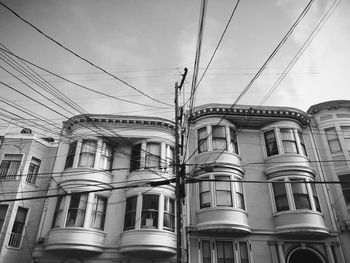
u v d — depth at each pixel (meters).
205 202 18.17
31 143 21.09
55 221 18.38
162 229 17.86
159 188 19.05
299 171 19.11
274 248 17.33
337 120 21.50
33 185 20.08
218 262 16.91
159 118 21.72
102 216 18.84
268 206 18.66
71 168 19.55
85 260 17.48
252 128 21.66
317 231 17.16
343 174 19.78
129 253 17.66
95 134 20.86
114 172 20.52
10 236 18.00
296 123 21.30
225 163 18.86
